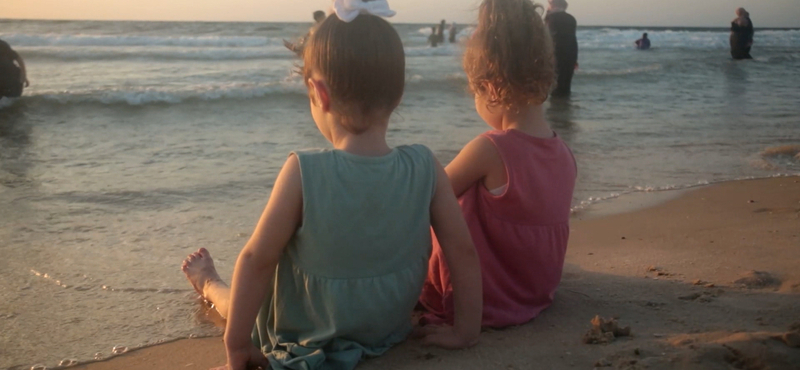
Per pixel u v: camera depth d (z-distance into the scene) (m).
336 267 1.57
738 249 2.70
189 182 4.13
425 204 1.64
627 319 1.90
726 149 5.54
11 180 4.12
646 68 15.16
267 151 5.19
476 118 7.04
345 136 1.60
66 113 7.38
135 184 4.05
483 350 1.71
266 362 1.65
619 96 9.85
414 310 2.09
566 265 2.54
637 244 2.90
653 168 4.78
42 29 27.52
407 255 1.64
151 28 29.73
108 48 17.56
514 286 1.92
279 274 1.63
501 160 1.82
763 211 3.55
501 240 1.87
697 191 4.09
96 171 4.41
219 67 14.17
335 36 1.51
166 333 2.09
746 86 11.45
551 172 1.88
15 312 2.23
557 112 7.87
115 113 7.46
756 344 1.56
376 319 1.64
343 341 1.65
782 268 2.37
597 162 4.97
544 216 1.88
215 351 1.96
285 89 9.27
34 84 10.49
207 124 6.70
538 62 1.80
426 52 19.41
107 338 2.05
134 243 2.98
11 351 1.95
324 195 1.52
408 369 1.62
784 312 1.89
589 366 1.57
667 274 2.36
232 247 2.93
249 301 1.56
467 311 1.71
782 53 21.95
